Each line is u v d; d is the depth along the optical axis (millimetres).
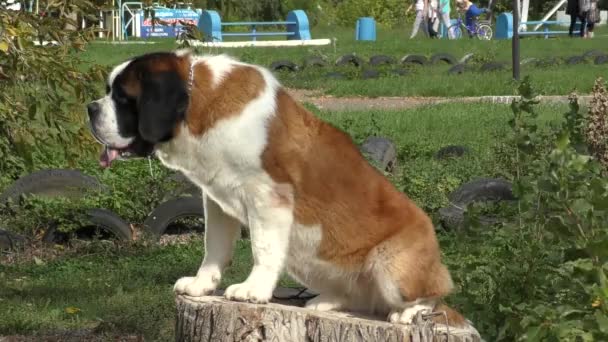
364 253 5953
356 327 5766
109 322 9016
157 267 11016
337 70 29797
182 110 5734
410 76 28172
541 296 6586
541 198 6629
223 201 5957
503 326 6578
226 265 6262
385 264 5910
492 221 8797
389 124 19453
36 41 8266
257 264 5895
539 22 46656
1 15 7258
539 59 32375
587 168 6172
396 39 43156
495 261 7055
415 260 5914
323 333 5785
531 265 6621
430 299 6031
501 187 12281
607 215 5922
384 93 25156
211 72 5785
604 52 33875
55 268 11047
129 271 10844
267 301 5918
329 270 6043
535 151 7449
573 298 6344
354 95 25078
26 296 9969
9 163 13305
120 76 5859
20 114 7465
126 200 12922
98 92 7629
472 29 45812
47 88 7531
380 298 6074
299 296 6531
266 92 5824
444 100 24000
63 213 12102
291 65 30234
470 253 7141
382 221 5941
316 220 5891
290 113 5895
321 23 57156
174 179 13180
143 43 35125
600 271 5738
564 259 6207
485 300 6934
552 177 6055
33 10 7883
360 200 5930
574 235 5953
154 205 13000
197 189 12969
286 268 6156
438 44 38750
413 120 19953
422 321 5816
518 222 6984
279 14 53031
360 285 6094
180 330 6078
